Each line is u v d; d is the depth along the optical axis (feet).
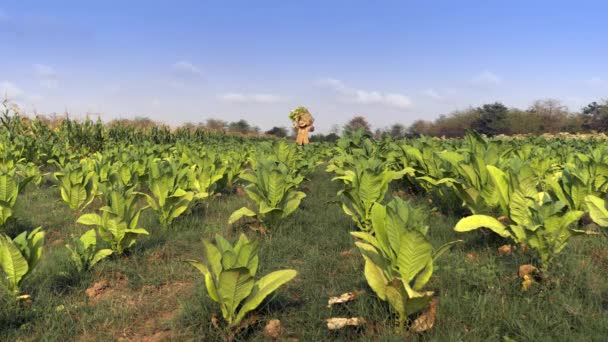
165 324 10.59
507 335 9.36
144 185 26.53
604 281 11.52
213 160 27.14
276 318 10.37
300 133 80.59
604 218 13.37
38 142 40.78
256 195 17.49
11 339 9.82
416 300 8.83
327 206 22.50
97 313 11.07
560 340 8.89
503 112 224.33
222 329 9.78
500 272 11.89
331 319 9.63
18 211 18.01
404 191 25.05
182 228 18.43
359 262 13.64
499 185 13.76
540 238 11.64
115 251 14.62
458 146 35.01
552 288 11.04
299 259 14.90
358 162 21.97
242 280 9.04
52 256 14.61
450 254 13.44
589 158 19.35
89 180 21.31
